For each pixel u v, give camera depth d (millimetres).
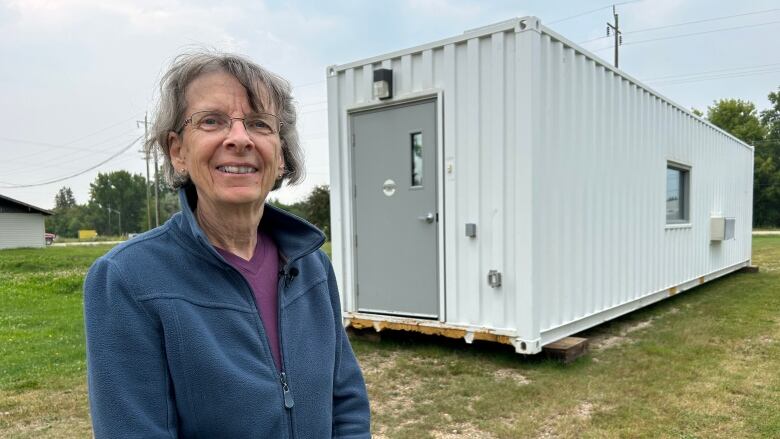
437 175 4570
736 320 5898
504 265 4176
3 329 6020
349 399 1490
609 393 3504
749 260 11586
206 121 1199
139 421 978
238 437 1058
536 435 2906
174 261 1084
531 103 3938
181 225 1144
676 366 4105
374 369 4191
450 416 3213
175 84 1223
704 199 8430
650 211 6281
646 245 6188
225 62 1234
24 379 4039
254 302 1168
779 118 50406
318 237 1326
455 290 4480
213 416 1041
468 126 4355
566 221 4480
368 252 5051
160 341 1024
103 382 970
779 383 3697
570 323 4574
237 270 1137
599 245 5066
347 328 5320
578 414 3178
